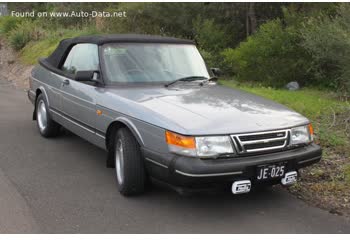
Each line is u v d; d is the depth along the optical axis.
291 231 3.84
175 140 3.84
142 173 4.32
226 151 3.84
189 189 3.86
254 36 13.26
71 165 5.52
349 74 9.51
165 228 3.86
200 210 4.24
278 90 10.95
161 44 5.54
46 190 4.67
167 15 18.81
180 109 4.19
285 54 12.02
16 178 5.02
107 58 5.20
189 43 5.84
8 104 9.72
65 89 5.83
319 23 11.39
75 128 5.66
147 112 4.20
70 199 4.44
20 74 15.49
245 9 17.05
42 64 6.97
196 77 5.38
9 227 3.83
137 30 18.75
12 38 19.27
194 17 18.62
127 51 5.30
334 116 7.54
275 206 4.37
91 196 4.52
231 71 14.16
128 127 4.34
